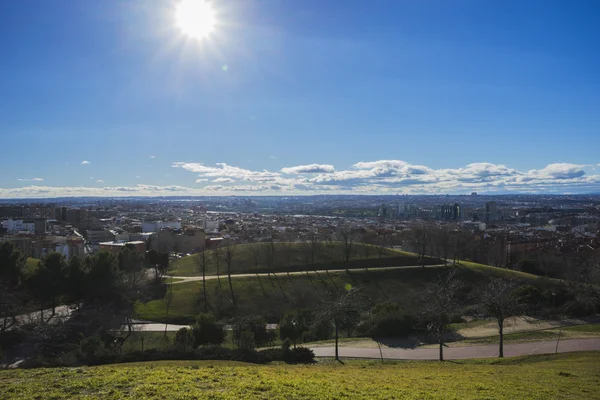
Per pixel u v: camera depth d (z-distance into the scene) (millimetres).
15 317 87312
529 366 51719
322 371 44906
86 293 95875
